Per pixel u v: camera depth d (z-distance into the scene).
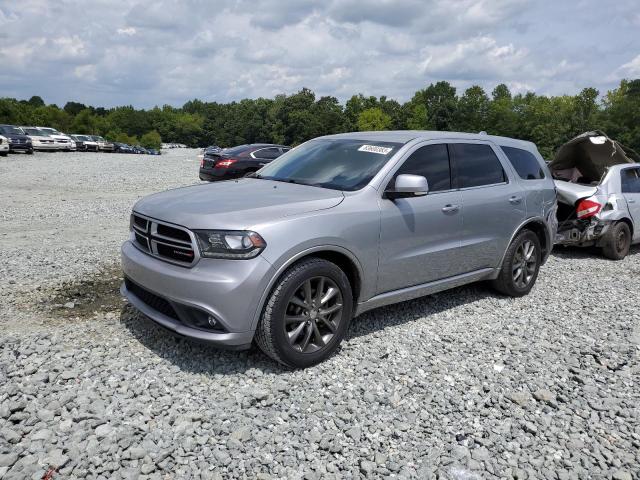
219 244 3.71
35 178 18.64
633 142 95.88
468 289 6.44
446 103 124.38
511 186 5.90
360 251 4.32
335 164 4.98
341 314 4.22
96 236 8.78
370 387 3.86
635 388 4.08
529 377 4.16
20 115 101.31
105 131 131.25
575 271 7.88
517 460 3.14
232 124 164.75
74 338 4.40
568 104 107.94
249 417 3.40
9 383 3.60
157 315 4.07
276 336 3.83
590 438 3.39
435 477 2.95
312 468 2.96
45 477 2.73
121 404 3.42
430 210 4.89
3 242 8.05
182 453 3.00
